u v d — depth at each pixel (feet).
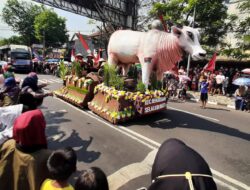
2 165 10.31
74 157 8.87
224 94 61.52
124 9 103.96
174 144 7.11
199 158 6.74
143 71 29.91
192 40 27.45
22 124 9.95
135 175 16.72
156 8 75.77
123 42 32.32
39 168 9.85
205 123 30.76
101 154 19.66
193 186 5.93
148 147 21.45
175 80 53.67
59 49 208.44
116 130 25.55
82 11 93.56
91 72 35.40
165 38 28.94
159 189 6.25
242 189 15.94
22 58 95.81
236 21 73.61
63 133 23.97
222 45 73.87
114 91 28.02
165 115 32.91
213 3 69.36
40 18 197.88
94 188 7.08
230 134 26.94
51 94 19.90
